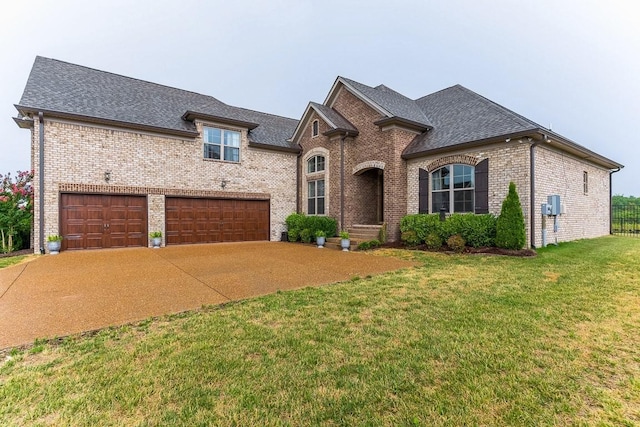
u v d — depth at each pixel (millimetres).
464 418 2184
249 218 15391
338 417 2209
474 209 10898
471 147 10859
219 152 14539
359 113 14141
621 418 2176
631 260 8070
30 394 2488
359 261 8945
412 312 4387
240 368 2865
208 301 5078
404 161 12906
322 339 3500
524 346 3264
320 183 15547
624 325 3809
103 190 11625
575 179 12938
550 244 10781
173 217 13273
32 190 10961
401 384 2598
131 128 12203
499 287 5629
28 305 4832
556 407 2301
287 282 6422
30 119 10773
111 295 5422
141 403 2369
